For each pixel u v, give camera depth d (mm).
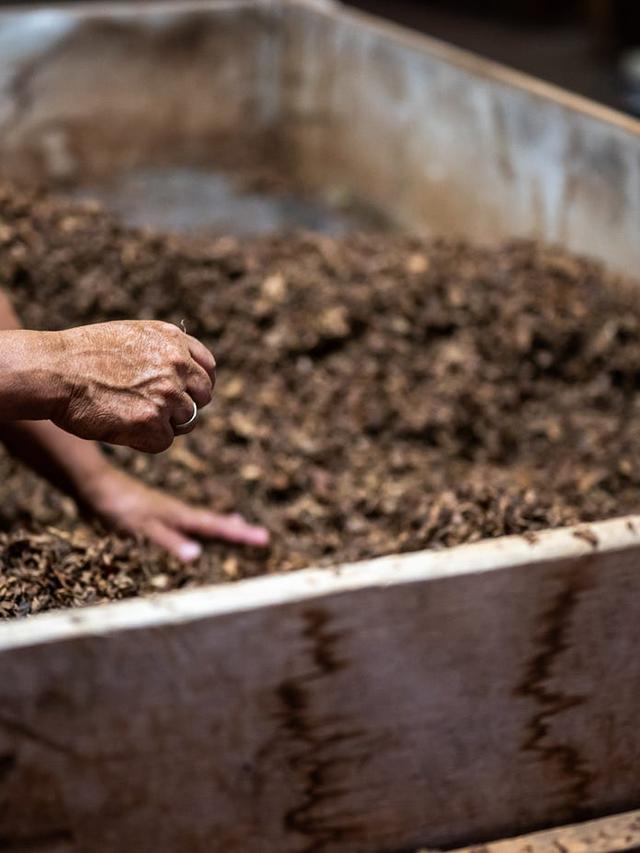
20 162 2533
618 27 3971
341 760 1032
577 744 1084
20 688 941
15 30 2432
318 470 1558
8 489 1454
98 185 2584
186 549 1335
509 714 1056
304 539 1442
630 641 1057
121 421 1049
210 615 956
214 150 2684
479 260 1921
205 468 1532
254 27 2594
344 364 1734
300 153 2652
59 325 1660
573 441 1647
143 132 2617
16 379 1030
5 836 989
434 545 1252
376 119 2414
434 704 1033
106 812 1001
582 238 1921
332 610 978
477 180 2156
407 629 1000
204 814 1023
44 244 1736
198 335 1736
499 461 1630
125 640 947
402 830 1074
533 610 1022
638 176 1774
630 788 1115
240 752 1008
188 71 2596
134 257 1764
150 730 981
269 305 1776
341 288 1825
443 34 4387
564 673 1054
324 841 1061
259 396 1665
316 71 2545
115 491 1352
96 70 2527
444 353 1747
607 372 1744
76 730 966
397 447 1626
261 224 2490
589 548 1014
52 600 1141
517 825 1101
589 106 1880
